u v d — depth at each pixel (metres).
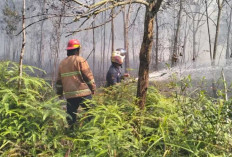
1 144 3.07
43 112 3.20
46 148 3.11
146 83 3.53
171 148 2.63
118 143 2.61
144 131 3.10
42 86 3.90
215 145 2.62
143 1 3.40
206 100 3.26
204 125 2.88
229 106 2.94
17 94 3.52
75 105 4.14
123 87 3.87
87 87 4.11
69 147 3.01
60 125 3.38
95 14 2.86
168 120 3.04
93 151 2.65
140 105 3.50
